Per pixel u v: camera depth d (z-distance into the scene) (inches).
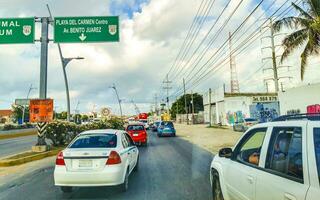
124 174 334.6
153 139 1264.8
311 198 124.6
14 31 783.1
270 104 2010.3
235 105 2192.4
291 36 898.7
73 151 327.6
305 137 139.6
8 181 422.9
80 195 330.0
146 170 476.1
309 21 859.4
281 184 147.1
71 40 803.4
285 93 1221.1
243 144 215.3
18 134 1877.5
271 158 167.3
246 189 185.5
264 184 162.2
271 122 184.4
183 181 387.2
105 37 810.8
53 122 877.8
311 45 839.1
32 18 788.0
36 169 523.5
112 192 337.4
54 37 799.7
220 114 2512.3
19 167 552.4
